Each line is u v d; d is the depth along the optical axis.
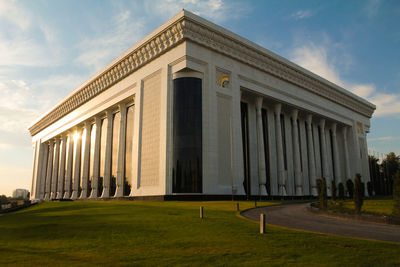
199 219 21.53
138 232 16.97
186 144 47.50
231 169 50.50
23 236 17.94
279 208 33.50
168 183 47.50
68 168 83.00
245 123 59.19
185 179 46.62
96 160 70.50
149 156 52.12
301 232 16.34
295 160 66.38
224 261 10.80
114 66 62.72
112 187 64.44
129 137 61.53
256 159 58.44
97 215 25.52
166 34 50.47
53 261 11.40
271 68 61.19
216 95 51.03
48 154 104.12
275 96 61.62
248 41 55.91
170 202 41.03
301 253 11.77
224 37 52.44
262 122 62.72
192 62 49.00
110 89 66.69
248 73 57.00
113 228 18.44
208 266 10.25
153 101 53.47
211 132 48.81
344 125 84.38
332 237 14.84
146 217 23.00
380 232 17.28
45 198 96.12
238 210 29.09
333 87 76.31
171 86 50.28
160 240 14.73
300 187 65.19
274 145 63.09
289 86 65.62
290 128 68.50
